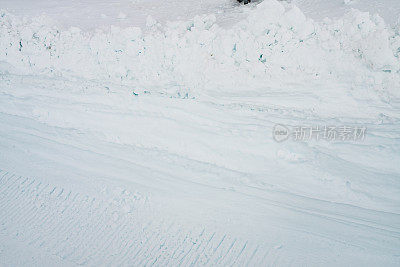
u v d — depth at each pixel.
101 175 5.38
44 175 5.46
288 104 7.08
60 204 4.92
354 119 6.54
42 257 4.16
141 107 7.03
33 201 5.00
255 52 7.96
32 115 7.16
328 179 5.06
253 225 4.40
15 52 9.45
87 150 5.99
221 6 13.65
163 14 13.34
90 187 5.16
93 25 12.62
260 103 7.16
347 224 4.36
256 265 3.90
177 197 4.88
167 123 6.47
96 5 15.08
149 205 4.79
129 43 8.42
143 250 4.19
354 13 8.20
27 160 5.82
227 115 6.68
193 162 5.61
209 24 9.02
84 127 6.65
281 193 4.89
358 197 4.79
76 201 4.95
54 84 8.31
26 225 4.63
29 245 4.34
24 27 9.97
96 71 8.78
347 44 7.92
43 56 9.30
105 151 5.95
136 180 5.23
